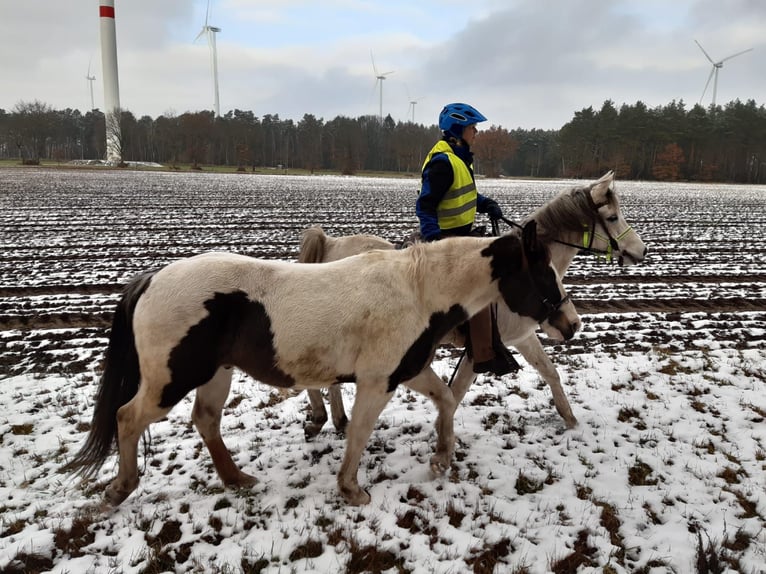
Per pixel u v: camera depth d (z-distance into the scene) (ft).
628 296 30.19
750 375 19.07
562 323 12.44
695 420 15.79
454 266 11.28
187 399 17.03
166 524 11.08
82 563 9.95
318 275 10.96
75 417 15.55
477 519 11.45
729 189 159.94
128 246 43.04
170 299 10.30
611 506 12.02
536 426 15.58
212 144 287.48
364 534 10.73
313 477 12.94
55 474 12.80
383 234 51.65
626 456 13.99
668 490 12.55
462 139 13.53
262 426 15.49
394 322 10.79
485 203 14.92
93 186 102.63
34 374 18.71
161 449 14.08
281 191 106.73
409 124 309.83
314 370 10.89
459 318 11.68
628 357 20.99
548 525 11.30
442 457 12.78
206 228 53.67
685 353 21.42
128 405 11.00
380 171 300.20
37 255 39.09
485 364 12.73
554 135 347.36
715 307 28.55
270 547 10.42
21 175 130.72
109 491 11.44
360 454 11.59
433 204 13.05
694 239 51.34
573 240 14.58
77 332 23.07
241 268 10.76
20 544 10.27
